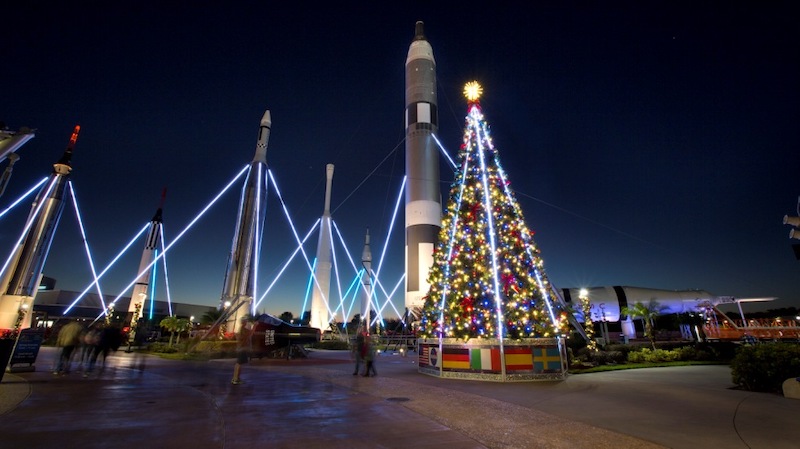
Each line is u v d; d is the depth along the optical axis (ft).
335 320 196.85
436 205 139.85
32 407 26.40
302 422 23.17
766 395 33.94
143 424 22.17
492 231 51.55
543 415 25.86
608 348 73.05
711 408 28.25
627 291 200.85
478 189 55.67
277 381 41.29
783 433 21.57
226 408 26.78
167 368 53.57
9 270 135.74
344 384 39.45
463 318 49.55
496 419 24.62
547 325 48.75
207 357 74.33
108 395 31.37
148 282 191.62
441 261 55.77
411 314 129.80
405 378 45.21
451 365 45.91
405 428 22.15
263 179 149.48
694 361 70.03
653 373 52.24
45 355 73.20
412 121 148.97
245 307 127.65
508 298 49.75
